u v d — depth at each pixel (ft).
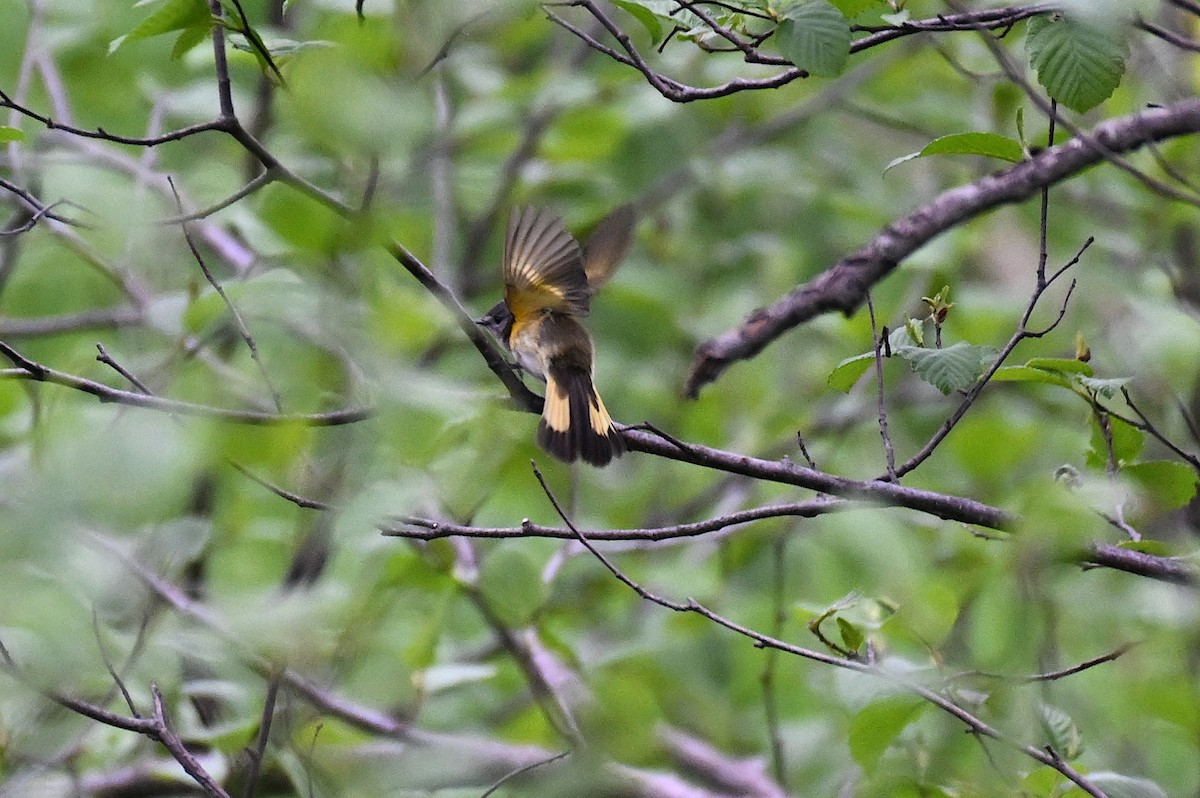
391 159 20.34
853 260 32.65
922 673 27.84
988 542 34.50
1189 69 40.50
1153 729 34.17
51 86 43.78
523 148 57.00
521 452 37.29
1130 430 26.21
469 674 34.32
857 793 30.63
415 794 31.17
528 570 35.19
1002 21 24.98
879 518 41.91
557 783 32.32
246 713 32.58
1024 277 55.47
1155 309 39.47
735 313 55.77
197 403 23.27
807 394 54.29
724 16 26.86
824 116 65.41
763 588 49.70
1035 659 32.09
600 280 32.53
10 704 26.43
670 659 45.34
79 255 38.55
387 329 24.34
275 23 42.42
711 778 38.58
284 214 25.98
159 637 25.66
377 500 23.70
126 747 29.78
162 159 46.83
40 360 47.85
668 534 24.45
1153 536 32.32
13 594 22.26
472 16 20.04
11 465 22.63
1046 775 27.14
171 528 26.11
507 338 30.17
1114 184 47.01
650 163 61.93
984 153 24.45
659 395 54.19
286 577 34.01
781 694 43.98
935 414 49.11
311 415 22.94
